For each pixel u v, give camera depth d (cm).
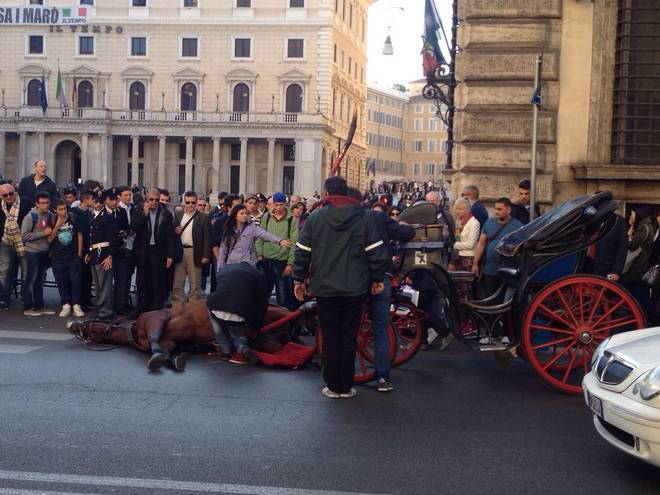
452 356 959
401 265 843
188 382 794
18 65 7462
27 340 999
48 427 630
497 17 1253
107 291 1215
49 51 7438
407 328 923
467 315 823
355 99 8688
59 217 1211
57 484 509
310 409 704
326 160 7575
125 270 1238
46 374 808
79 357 896
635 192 1237
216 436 617
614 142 1248
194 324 918
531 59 1245
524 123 1254
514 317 793
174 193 7619
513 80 1255
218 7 7319
